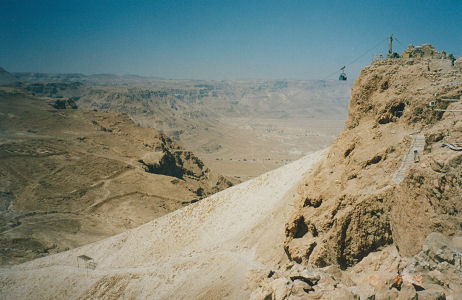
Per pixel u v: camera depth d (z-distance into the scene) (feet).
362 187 128.57
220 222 256.52
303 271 100.37
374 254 113.91
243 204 261.03
